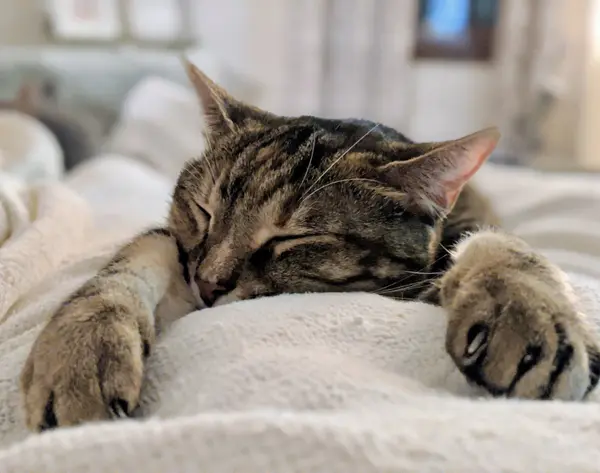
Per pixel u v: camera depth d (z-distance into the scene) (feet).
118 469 0.38
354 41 3.04
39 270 0.80
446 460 0.38
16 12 2.88
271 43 3.11
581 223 1.36
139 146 2.22
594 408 0.44
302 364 0.50
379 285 0.79
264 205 0.78
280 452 0.38
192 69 1.05
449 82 3.22
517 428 0.41
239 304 0.63
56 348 0.53
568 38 3.01
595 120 3.04
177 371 0.54
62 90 2.46
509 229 1.30
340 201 0.77
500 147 3.11
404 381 0.51
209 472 0.38
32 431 0.50
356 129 0.89
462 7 3.16
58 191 1.02
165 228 0.88
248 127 0.91
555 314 0.52
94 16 2.87
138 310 0.59
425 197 0.80
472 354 0.53
